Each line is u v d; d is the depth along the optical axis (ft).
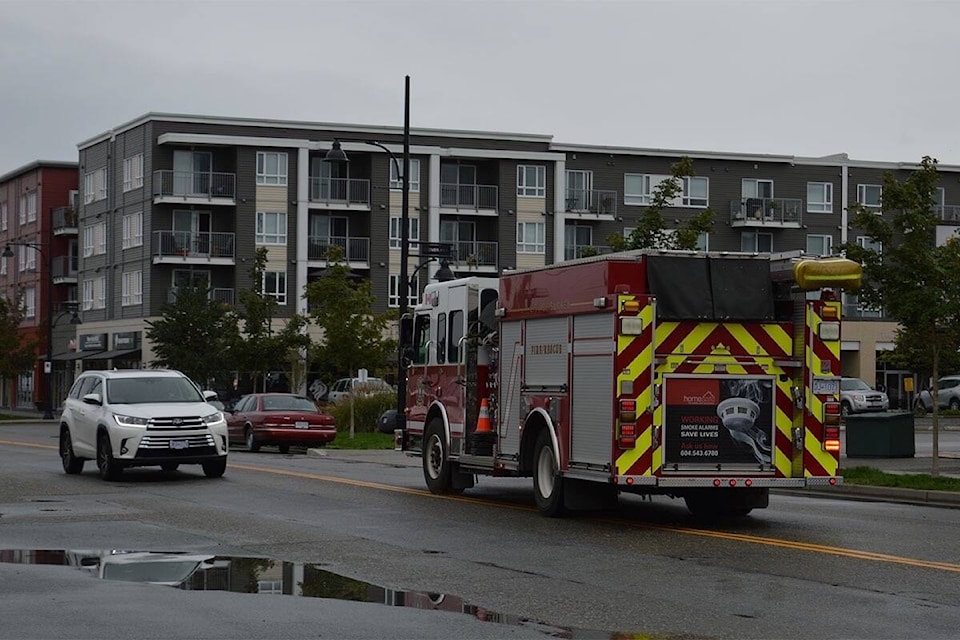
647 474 47.26
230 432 117.50
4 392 301.84
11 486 67.51
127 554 40.16
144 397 74.23
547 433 51.90
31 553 40.42
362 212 230.89
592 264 48.75
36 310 280.31
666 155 242.78
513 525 48.73
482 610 30.63
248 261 223.10
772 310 48.85
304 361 176.86
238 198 222.69
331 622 29.04
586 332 49.24
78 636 27.48
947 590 33.40
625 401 46.96
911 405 222.89
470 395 59.57
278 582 34.60
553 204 235.61
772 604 31.40
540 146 237.25
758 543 43.04
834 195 249.55
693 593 33.01
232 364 174.19
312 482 69.97
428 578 35.42
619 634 27.89
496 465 56.29
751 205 243.81
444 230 234.99
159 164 222.69
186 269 225.56
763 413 48.93
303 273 224.94
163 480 71.72
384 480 72.54
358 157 230.48
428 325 65.51
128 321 233.35
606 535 45.44
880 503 61.77
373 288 228.22
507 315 55.52
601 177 240.73
